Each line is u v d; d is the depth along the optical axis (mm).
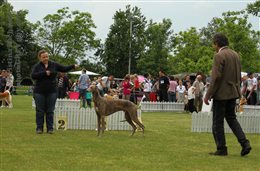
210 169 7621
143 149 9594
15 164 7566
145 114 22156
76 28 66125
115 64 65500
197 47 62031
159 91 25938
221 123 9117
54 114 13289
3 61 66938
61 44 67375
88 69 69062
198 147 10164
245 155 9133
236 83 9086
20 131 12219
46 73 11867
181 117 20109
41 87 11938
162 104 24938
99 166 7582
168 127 14859
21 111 20234
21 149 9125
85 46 67312
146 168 7531
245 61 49094
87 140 10828
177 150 9609
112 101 11891
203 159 8555
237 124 9148
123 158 8406
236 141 11461
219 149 9156
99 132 11906
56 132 12391
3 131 12109
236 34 47969
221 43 9242
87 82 23859
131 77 26125
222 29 48750
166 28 65688
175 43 63531
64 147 9555
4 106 23406
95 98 11766
